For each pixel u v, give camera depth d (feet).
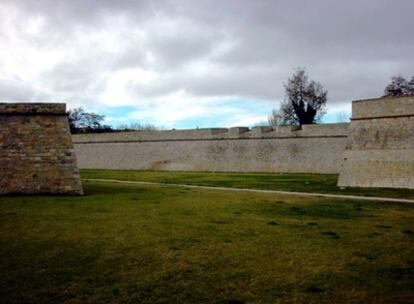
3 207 53.83
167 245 35.53
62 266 29.73
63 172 68.85
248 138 149.48
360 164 89.51
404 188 80.94
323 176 117.08
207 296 24.62
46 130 69.82
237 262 31.07
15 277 27.43
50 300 23.84
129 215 49.32
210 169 157.99
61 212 50.57
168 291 25.34
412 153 82.07
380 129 88.53
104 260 31.19
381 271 29.22
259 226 43.93
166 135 172.35
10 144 67.97
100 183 98.12
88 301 23.77
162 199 65.10
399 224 45.55
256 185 92.48
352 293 25.17
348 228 43.27
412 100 83.71
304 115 235.40
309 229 42.63
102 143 191.62
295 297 24.54
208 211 53.42
